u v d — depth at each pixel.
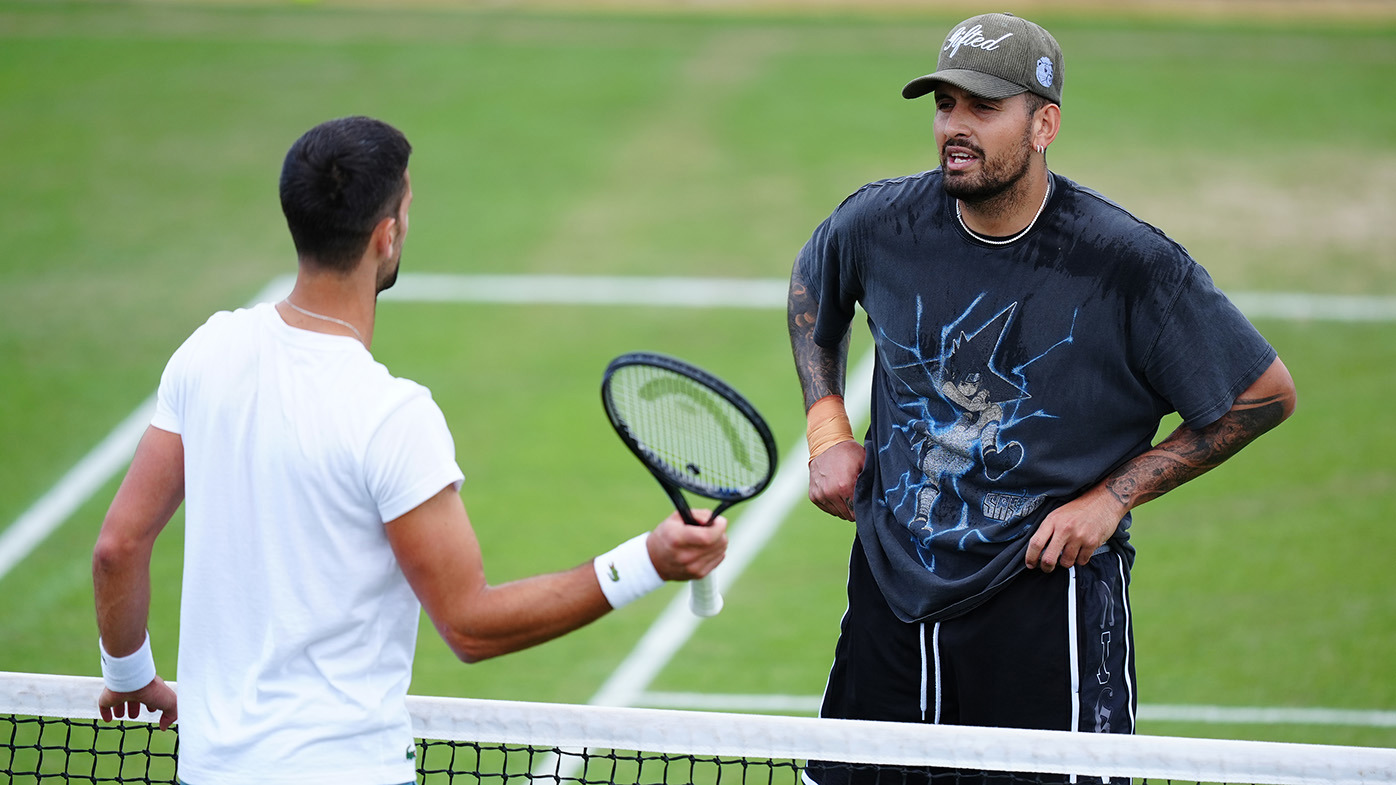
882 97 44.44
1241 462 23.53
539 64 47.47
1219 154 39.56
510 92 45.00
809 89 45.16
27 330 29.48
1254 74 46.16
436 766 15.12
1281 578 19.84
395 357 28.34
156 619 19.00
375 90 45.06
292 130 41.72
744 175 38.75
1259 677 17.25
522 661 18.00
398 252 7.08
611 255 33.72
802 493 22.97
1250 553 20.58
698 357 28.33
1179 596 19.39
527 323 30.03
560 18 52.41
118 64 46.97
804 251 9.73
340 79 45.94
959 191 8.11
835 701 9.70
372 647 6.89
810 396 9.72
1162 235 8.18
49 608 19.50
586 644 18.45
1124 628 8.91
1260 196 36.62
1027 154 8.09
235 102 43.91
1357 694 16.81
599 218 36.00
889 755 8.08
